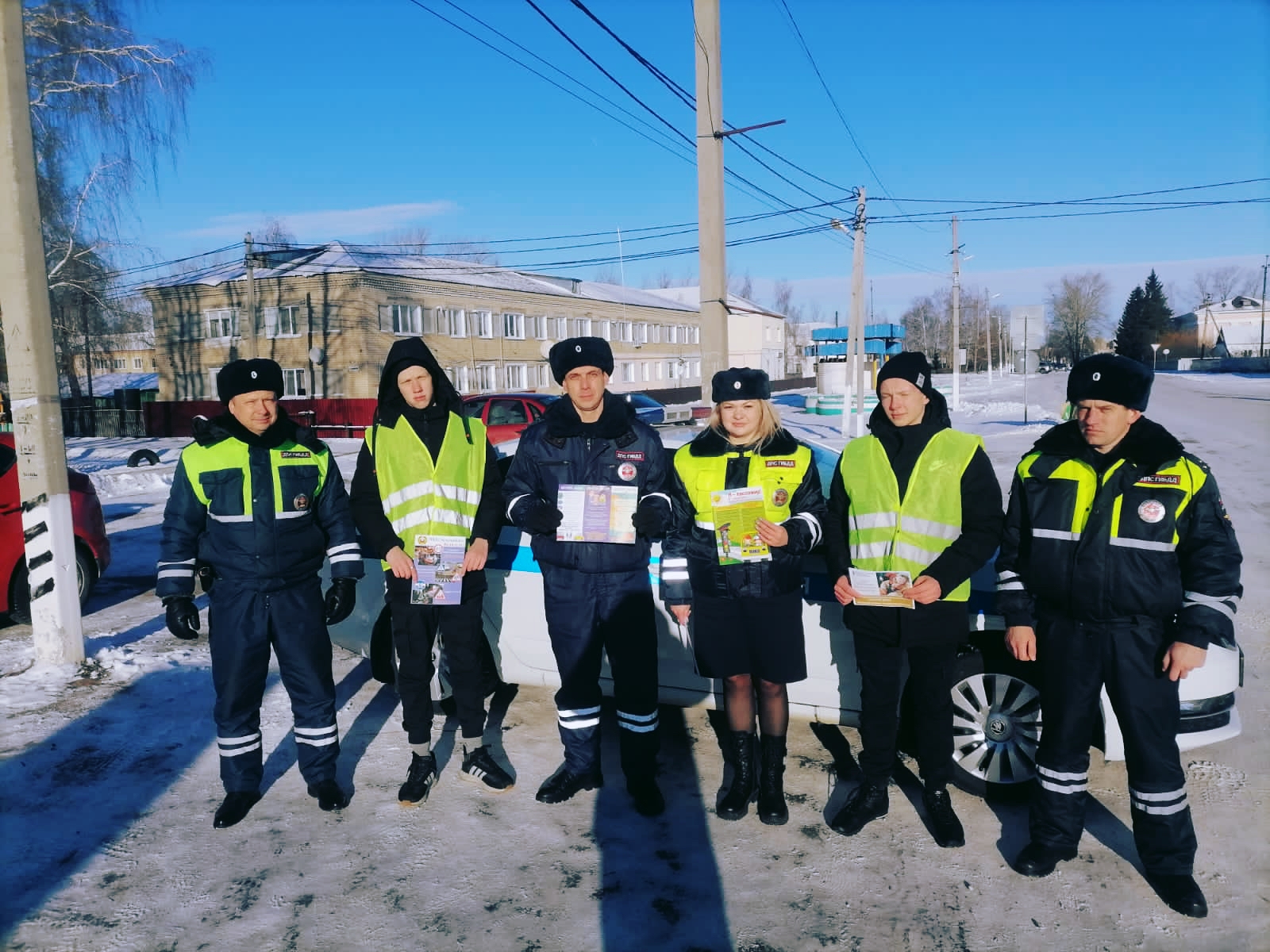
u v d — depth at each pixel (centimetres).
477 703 365
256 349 2830
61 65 2064
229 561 334
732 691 345
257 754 352
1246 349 9481
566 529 336
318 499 354
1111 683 285
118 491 1402
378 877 307
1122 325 9412
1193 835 287
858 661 326
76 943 271
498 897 294
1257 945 266
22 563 583
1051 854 303
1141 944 267
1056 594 289
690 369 6006
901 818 343
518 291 4144
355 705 461
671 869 310
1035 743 347
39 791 366
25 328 482
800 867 310
